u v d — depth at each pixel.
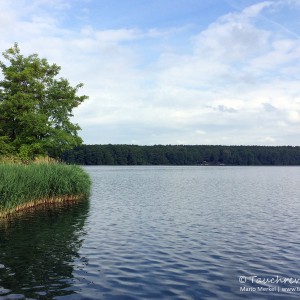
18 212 22.22
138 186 47.88
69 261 11.96
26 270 10.98
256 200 31.17
